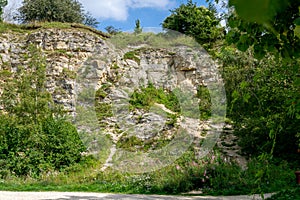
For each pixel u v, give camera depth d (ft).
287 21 5.06
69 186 33.17
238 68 43.39
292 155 39.27
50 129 41.63
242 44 7.06
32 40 58.59
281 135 38.40
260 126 38.14
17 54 57.52
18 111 41.32
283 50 6.36
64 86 54.13
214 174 32.76
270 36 6.55
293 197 24.54
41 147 40.70
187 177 32.19
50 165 39.34
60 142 41.14
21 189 31.99
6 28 60.08
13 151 39.91
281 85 28.17
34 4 86.38
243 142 41.09
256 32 6.77
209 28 60.85
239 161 39.37
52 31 58.90
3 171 36.86
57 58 56.34
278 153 40.27
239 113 41.63
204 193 30.09
